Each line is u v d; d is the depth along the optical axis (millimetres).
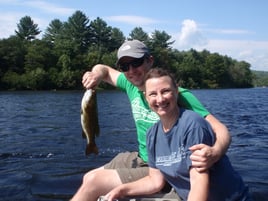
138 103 1593
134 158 1668
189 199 1147
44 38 33969
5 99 13977
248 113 8594
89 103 1627
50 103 11844
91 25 34938
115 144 4227
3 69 24453
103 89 23016
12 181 2619
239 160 3289
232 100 14867
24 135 4934
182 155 1221
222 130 1269
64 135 4910
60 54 25922
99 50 31984
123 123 6336
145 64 1569
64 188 2443
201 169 1153
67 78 24281
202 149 1149
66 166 3117
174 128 1244
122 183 1493
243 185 1247
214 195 1217
